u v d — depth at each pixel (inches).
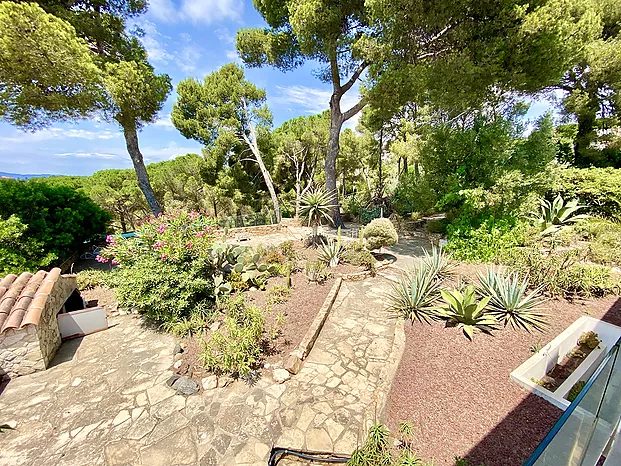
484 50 230.4
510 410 92.4
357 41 284.0
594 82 380.5
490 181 248.7
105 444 96.0
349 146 637.9
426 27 245.4
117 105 271.9
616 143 412.2
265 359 134.1
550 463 55.9
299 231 416.5
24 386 124.6
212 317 168.1
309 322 161.9
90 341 159.2
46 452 93.7
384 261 255.9
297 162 645.9
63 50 207.3
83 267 306.0
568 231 247.3
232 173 569.0
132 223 565.9
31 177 356.5
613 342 128.5
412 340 138.3
